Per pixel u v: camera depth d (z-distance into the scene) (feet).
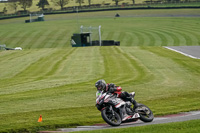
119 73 300.81
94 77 281.74
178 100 179.52
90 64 366.63
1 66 391.45
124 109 117.60
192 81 250.16
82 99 189.16
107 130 106.32
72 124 127.44
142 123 123.95
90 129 119.34
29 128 122.01
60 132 116.67
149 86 229.66
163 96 193.67
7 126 125.29
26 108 169.37
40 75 312.29
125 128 107.76
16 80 289.53
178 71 304.09
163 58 400.06
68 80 270.87
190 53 464.65
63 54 476.54
